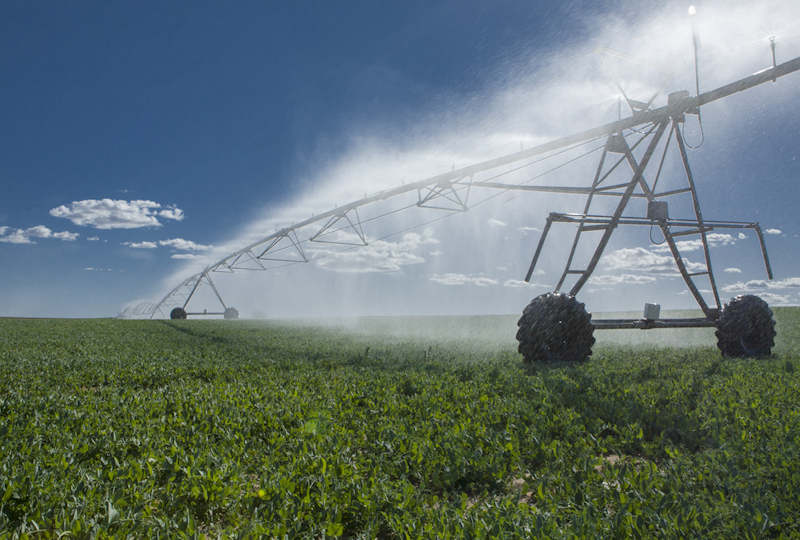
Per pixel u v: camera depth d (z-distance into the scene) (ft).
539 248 31.83
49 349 41.86
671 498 8.89
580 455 11.52
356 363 31.07
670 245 33.76
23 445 11.82
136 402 18.15
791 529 8.01
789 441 12.12
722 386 19.29
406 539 7.61
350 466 10.88
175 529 8.25
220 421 14.97
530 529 7.80
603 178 35.04
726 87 28.48
